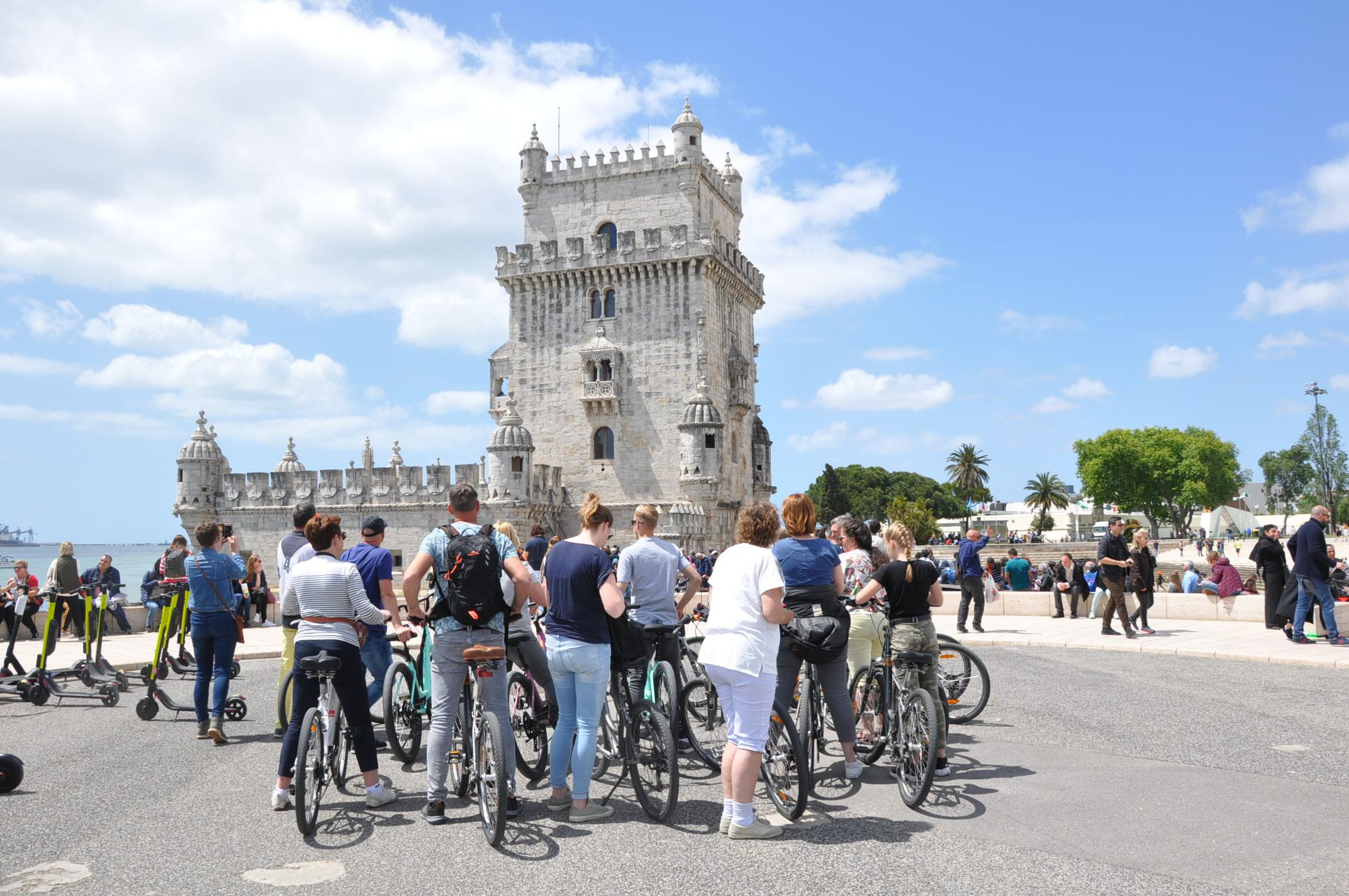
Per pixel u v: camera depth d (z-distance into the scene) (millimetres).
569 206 60188
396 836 9391
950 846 8758
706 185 60094
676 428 55969
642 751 10141
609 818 9961
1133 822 9383
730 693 9203
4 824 9922
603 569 10008
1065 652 23156
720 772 11977
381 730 15289
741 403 59562
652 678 12461
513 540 12805
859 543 13797
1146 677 18719
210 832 9594
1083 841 8844
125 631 31281
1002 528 160500
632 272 57344
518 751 11664
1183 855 8414
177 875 8336
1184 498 122312
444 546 10086
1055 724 14227
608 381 56812
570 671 9984
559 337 58906
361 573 13383
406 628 12758
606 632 10023
